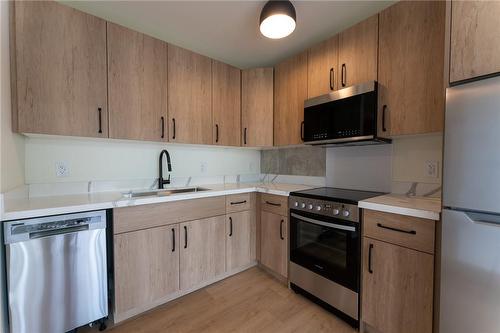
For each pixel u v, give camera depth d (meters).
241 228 2.30
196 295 1.96
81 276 1.42
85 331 1.54
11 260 1.20
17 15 1.38
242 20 1.89
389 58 1.61
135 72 1.83
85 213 1.42
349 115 1.76
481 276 0.98
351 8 1.74
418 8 1.48
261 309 1.79
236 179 2.99
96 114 1.66
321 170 2.48
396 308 1.37
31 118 1.42
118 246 1.56
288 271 2.08
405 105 1.54
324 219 1.74
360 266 1.56
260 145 2.54
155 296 1.73
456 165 1.04
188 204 1.91
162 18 1.86
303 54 2.21
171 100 2.04
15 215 1.19
